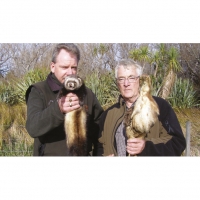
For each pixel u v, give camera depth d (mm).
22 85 6633
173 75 6102
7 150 5047
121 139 2396
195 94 6672
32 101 2312
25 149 5078
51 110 2080
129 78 2361
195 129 5523
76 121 2416
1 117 5727
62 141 2414
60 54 2377
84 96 2428
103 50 6516
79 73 6547
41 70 6961
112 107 2549
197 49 6570
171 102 6184
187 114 5996
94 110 2658
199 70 6684
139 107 2248
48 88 2406
